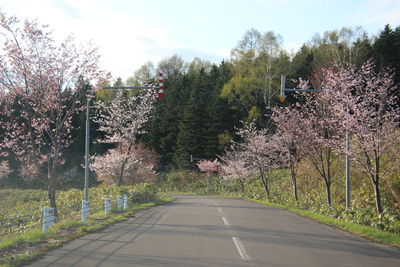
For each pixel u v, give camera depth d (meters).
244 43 52.06
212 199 38.41
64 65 17.14
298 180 32.69
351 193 21.72
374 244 10.27
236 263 7.32
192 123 62.88
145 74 78.19
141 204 26.27
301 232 12.35
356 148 16.05
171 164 69.69
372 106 15.88
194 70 86.75
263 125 49.53
